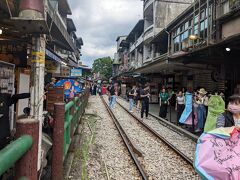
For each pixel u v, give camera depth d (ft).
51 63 39.96
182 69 73.56
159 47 104.83
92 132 41.16
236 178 12.13
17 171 7.41
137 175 24.06
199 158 12.80
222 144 12.74
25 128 7.46
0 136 16.03
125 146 34.71
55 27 33.78
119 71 221.25
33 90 15.25
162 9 109.91
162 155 30.76
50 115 24.22
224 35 47.44
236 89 36.29
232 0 43.86
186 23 72.13
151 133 44.14
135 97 83.10
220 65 47.37
